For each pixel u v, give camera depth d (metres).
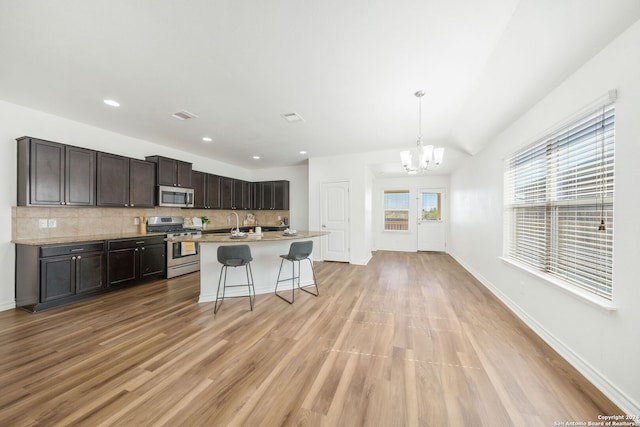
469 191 5.00
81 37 1.91
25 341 2.30
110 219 4.12
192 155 5.65
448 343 2.29
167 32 1.87
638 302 1.44
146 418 1.46
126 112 3.33
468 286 4.04
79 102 3.04
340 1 1.59
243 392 1.67
